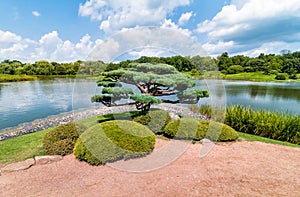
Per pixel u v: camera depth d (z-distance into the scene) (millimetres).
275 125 5707
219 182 3004
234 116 6434
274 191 2773
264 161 3812
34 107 12125
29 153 4141
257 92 17922
